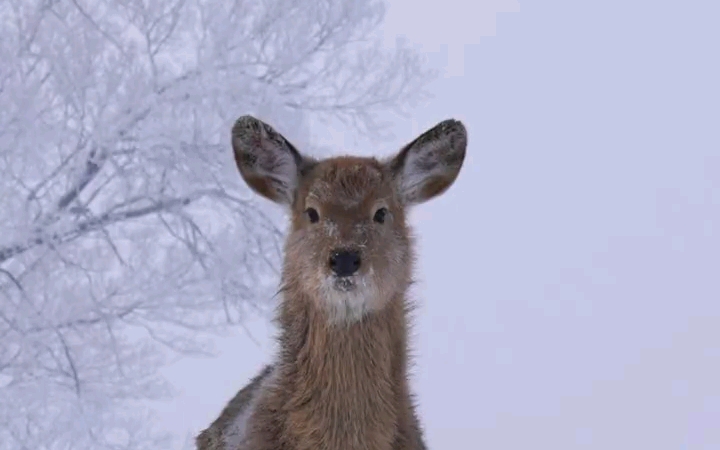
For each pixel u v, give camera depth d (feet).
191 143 51.29
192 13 52.85
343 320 22.72
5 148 48.14
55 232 49.88
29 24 50.31
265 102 51.62
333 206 23.50
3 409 48.62
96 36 50.39
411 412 23.76
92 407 49.14
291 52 53.67
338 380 22.70
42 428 49.06
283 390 23.16
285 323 23.67
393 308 23.25
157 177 53.21
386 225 23.79
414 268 24.91
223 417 25.54
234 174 52.19
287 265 24.06
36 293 49.67
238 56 53.42
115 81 49.88
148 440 48.96
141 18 52.37
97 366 49.65
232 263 51.83
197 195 53.16
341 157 25.32
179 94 51.60
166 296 51.26
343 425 22.74
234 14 53.21
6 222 48.78
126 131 51.62
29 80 49.78
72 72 49.42
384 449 22.90
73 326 50.44
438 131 25.17
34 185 52.54
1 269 49.06
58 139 49.24
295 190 24.72
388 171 24.72
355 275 22.59
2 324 49.83
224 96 51.29
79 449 48.57
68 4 51.60
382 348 22.94
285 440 22.91
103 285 50.11
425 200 25.46
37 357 49.88
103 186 51.75
